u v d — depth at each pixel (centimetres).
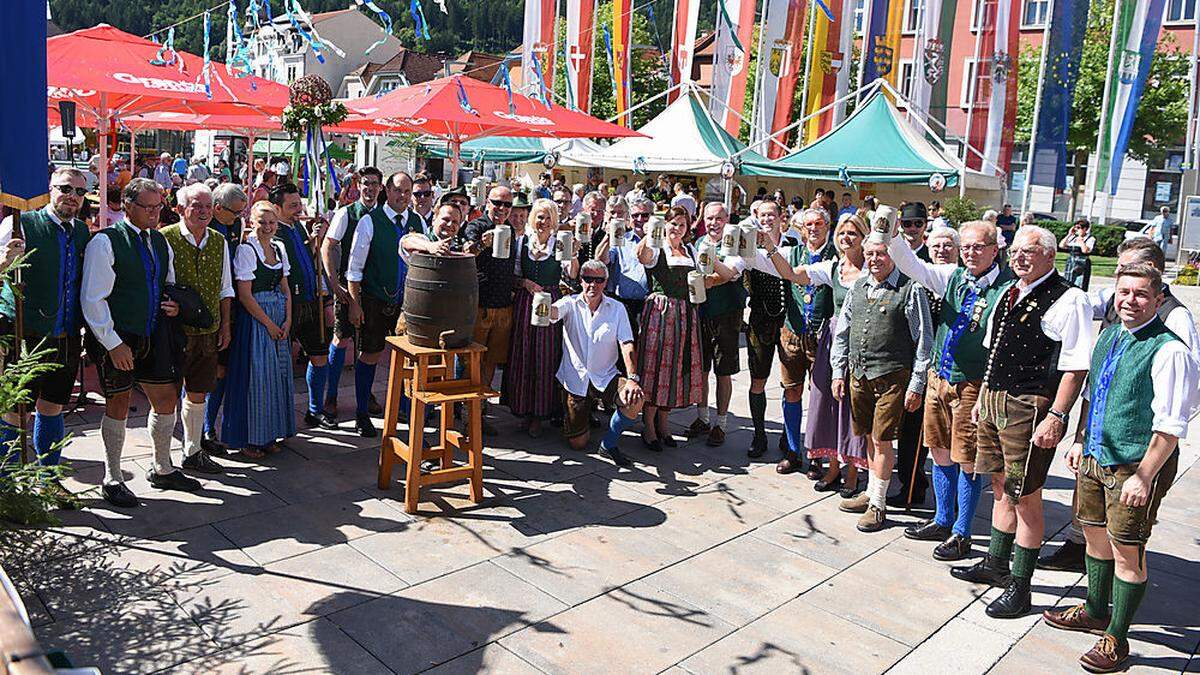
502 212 605
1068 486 588
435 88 960
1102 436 355
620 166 1823
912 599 415
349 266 593
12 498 345
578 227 581
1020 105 2725
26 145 375
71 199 439
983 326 423
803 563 448
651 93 3894
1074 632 389
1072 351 376
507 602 388
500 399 643
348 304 614
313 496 493
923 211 563
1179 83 2608
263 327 531
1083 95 2556
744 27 1820
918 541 483
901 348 477
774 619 388
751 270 587
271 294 540
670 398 590
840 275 525
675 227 587
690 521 494
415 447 474
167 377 465
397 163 2602
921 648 370
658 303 589
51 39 824
